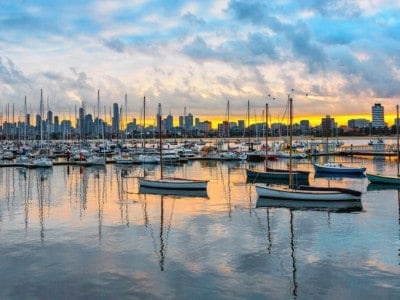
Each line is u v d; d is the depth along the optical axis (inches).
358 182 2950.3
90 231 1477.6
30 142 6624.0
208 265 1122.7
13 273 1074.1
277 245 1299.2
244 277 1039.0
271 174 3004.4
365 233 1435.8
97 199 2165.4
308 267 1103.0
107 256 1200.8
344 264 1122.7
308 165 4269.2
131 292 957.8
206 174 3449.8
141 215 1745.8
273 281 1013.8
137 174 3432.6
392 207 1920.5
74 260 1168.2
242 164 4399.6
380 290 959.6
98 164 4136.3
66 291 967.0
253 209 1868.8
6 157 4658.0
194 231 1472.7
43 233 1455.5
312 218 1678.2
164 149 5260.8
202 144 7219.5
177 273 1067.3
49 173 3494.1
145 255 1206.9
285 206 1935.3
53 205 1995.6
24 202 2090.3
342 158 5039.4
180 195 2289.6
